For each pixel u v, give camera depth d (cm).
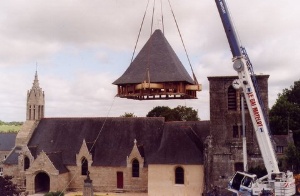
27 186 7000
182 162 6166
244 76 4084
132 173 6919
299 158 7025
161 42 2902
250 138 5928
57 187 6894
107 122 7588
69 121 7838
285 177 3938
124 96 2677
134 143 6925
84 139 7250
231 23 4019
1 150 11888
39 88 8019
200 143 6606
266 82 5803
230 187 4266
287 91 10912
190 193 6119
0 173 9412
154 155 6391
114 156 7075
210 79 6078
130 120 7488
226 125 6009
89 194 6278
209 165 5972
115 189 6950
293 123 9731
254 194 3975
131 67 2802
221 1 3997
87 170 7138
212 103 6081
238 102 5988
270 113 10175
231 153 5950
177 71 2669
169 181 6225
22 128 7850
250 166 5859
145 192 6825
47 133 7744
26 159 7375
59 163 7150
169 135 6775
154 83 2520
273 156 3991
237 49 4056
